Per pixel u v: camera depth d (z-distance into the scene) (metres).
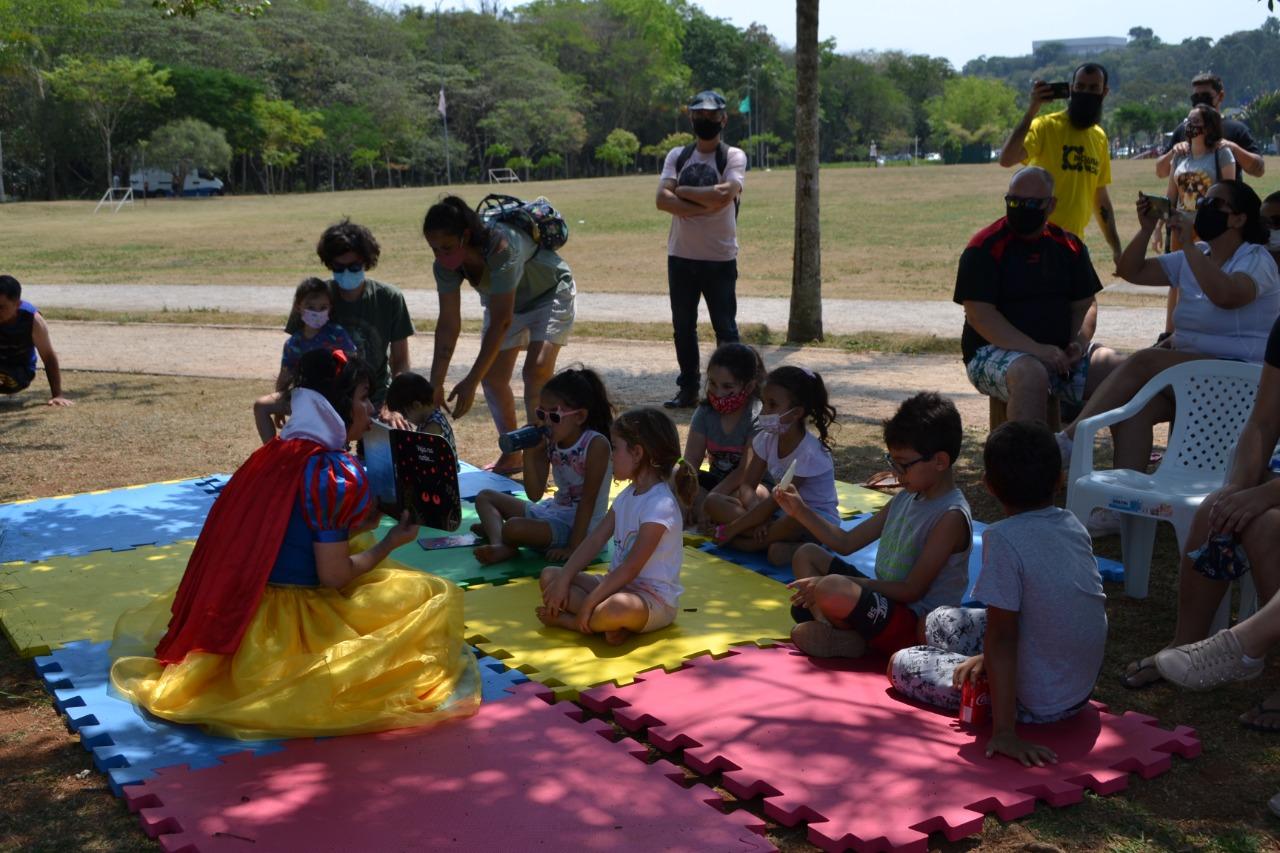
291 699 4.19
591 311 17.66
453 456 4.66
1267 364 4.78
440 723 4.27
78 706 4.47
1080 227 8.45
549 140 108.06
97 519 6.91
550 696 4.54
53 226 43.88
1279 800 3.69
